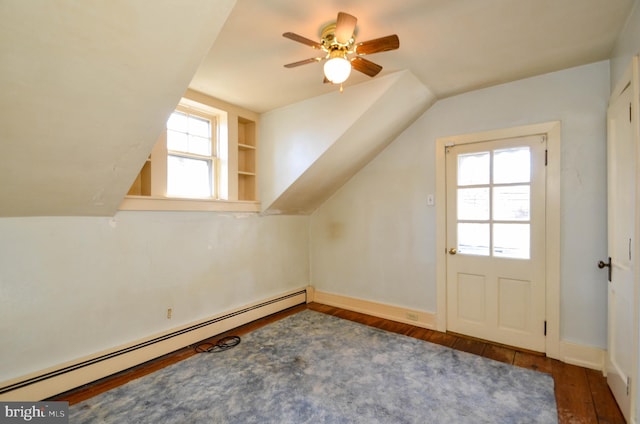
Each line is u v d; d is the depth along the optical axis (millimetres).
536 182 2689
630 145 1785
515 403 1997
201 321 2990
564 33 2014
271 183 3518
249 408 1951
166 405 1985
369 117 2881
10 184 1752
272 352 2734
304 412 1911
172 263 2803
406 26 1920
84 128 1696
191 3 1344
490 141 2898
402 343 2908
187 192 3084
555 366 2475
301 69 2473
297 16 1794
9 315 1959
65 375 2145
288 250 4055
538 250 2689
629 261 1792
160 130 1952
